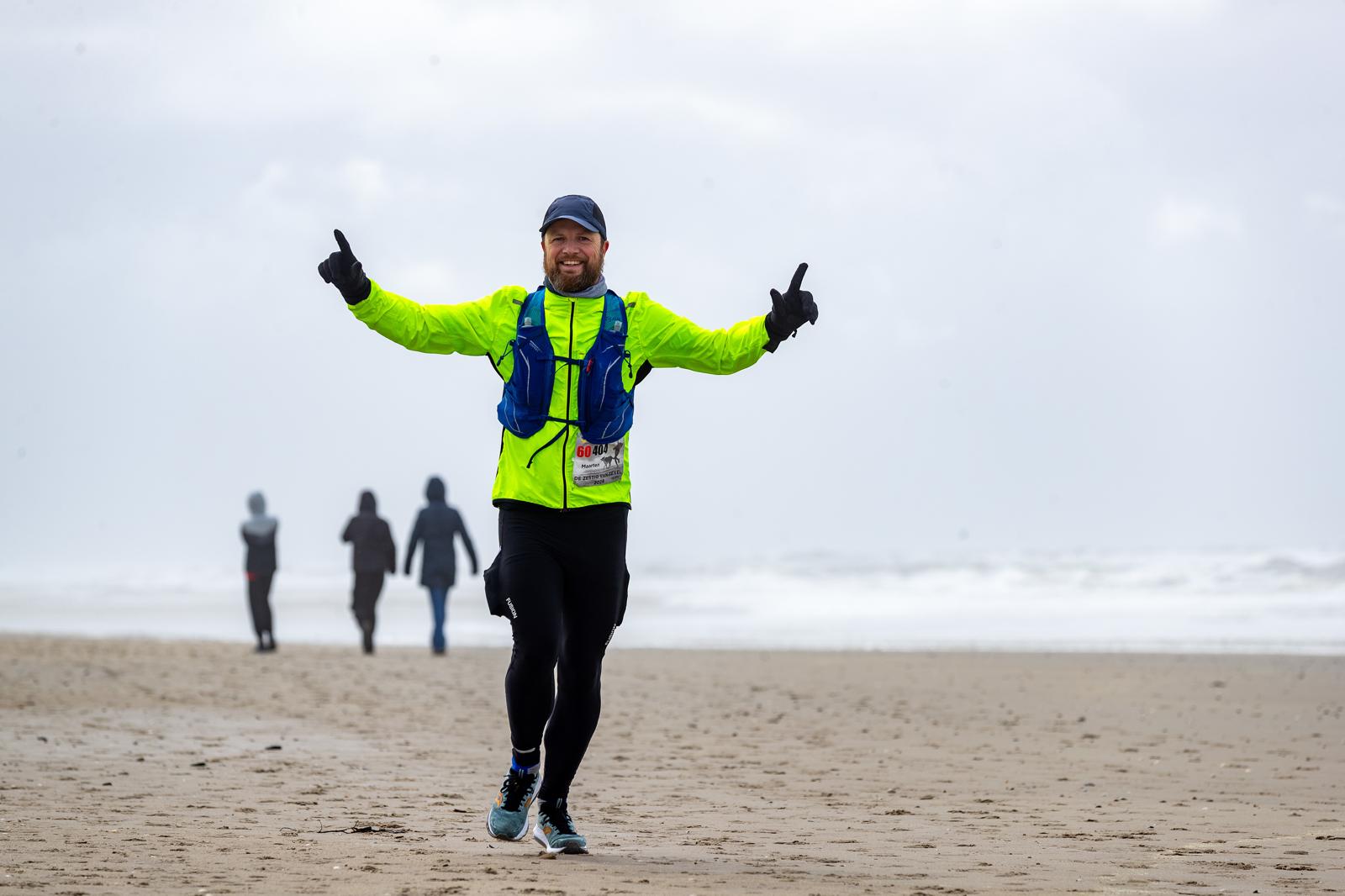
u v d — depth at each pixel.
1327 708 31.22
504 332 13.40
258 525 53.53
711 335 13.45
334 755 23.41
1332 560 95.00
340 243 12.77
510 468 13.41
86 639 65.25
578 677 13.70
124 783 19.61
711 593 105.81
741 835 15.70
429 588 52.34
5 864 12.84
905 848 14.69
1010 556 115.94
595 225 13.33
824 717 30.50
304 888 11.65
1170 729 27.83
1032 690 36.25
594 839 15.23
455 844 14.52
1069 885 12.30
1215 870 13.22
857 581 108.94
